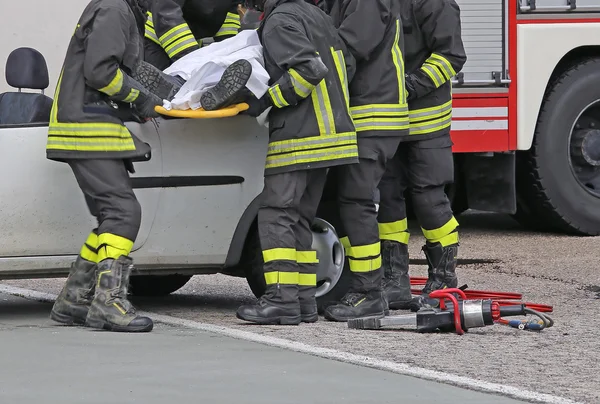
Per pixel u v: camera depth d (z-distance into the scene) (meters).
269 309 16.12
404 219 18.39
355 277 16.75
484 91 25.89
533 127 26.25
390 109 16.72
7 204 16.00
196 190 16.64
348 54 16.42
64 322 16.11
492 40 25.89
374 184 16.70
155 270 16.89
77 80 15.33
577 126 27.38
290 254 16.17
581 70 26.81
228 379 12.37
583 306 17.86
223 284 21.52
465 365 13.15
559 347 14.32
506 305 16.03
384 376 12.58
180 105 15.34
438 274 18.52
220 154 16.72
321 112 15.91
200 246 16.83
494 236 27.33
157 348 14.14
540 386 12.08
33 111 16.84
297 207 16.17
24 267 16.28
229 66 15.25
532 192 27.25
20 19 30.41
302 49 15.44
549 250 24.88
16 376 12.45
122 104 15.57
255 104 15.82
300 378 12.44
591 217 27.27
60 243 16.27
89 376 12.47
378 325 15.73
